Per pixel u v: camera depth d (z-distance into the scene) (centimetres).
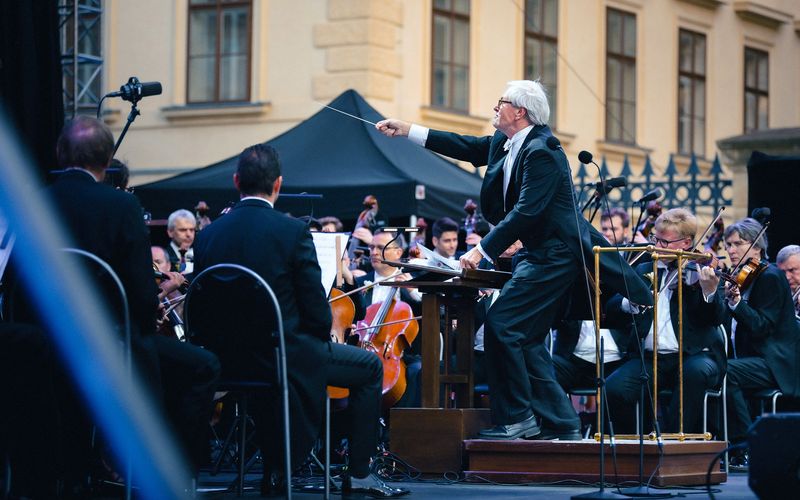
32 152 654
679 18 2034
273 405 538
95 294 483
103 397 480
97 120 509
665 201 1379
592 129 1866
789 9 2262
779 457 421
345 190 1163
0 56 653
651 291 697
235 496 555
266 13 1570
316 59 1545
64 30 1570
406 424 661
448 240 924
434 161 1265
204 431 504
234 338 515
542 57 1783
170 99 1611
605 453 612
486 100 1681
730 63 2136
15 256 483
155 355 489
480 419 672
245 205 532
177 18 1606
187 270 828
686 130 2047
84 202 490
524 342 639
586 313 655
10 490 507
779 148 1316
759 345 800
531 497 549
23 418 491
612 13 1911
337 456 756
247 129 1576
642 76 1959
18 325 471
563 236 636
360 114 1260
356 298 777
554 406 650
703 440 660
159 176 1611
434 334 664
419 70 1582
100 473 563
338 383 539
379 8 1526
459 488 603
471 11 1658
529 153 628
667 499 540
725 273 802
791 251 880
